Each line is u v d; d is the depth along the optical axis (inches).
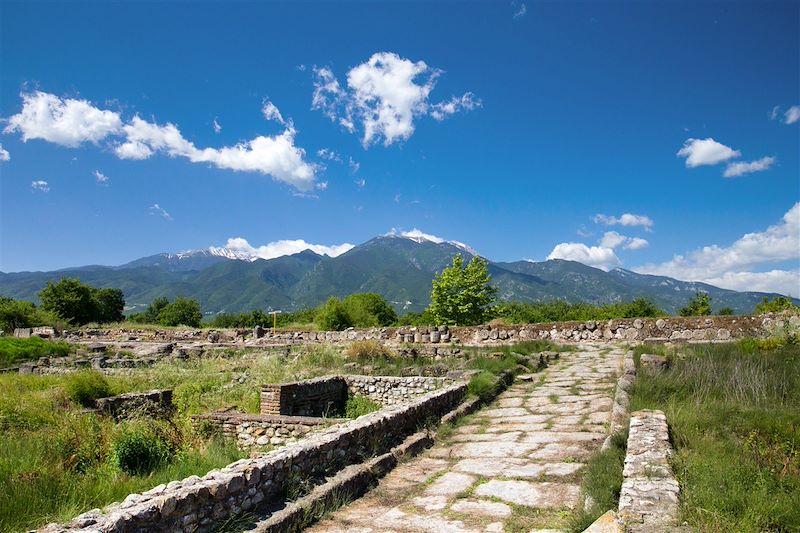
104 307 2208.4
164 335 1284.4
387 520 225.1
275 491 231.0
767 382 384.8
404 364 725.3
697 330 798.5
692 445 259.6
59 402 465.7
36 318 1556.3
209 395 602.2
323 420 383.9
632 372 474.9
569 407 420.8
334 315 1418.6
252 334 1222.9
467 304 1395.2
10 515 209.0
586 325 871.1
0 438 321.1
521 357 663.1
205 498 196.1
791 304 860.0
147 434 339.3
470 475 280.7
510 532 205.9
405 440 341.7
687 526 159.0
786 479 205.8
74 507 223.6
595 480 225.8
